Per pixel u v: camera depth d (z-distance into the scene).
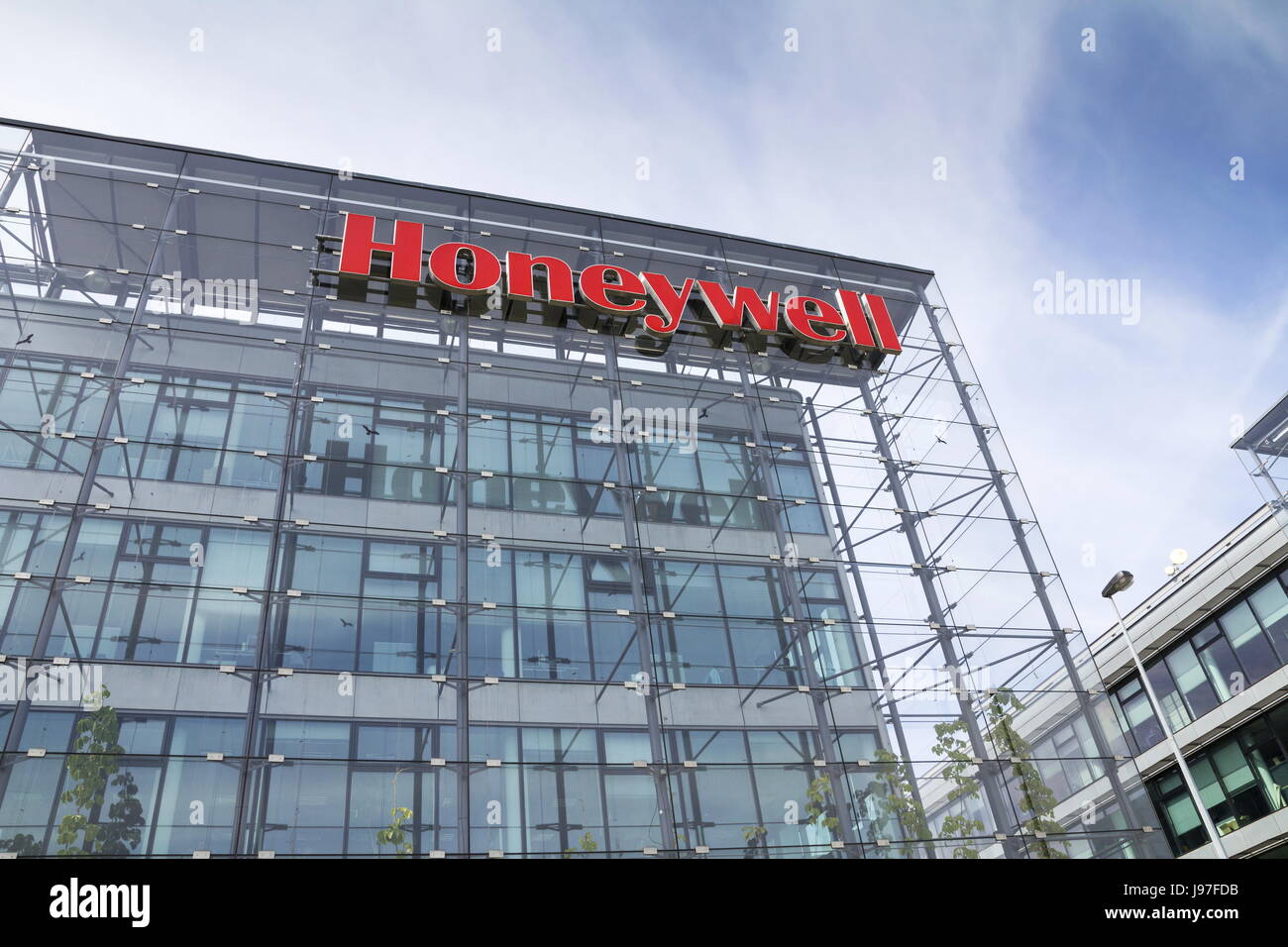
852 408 31.19
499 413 27.81
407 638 22.77
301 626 22.31
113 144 29.84
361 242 29.22
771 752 23.23
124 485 23.42
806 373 31.55
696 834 21.55
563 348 29.70
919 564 27.86
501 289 30.05
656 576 25.67
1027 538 29.03
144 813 18.89
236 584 22.77
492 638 23.33
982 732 24.66
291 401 26.14
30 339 25.30
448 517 25.34
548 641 23.64
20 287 26.09
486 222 32.16
